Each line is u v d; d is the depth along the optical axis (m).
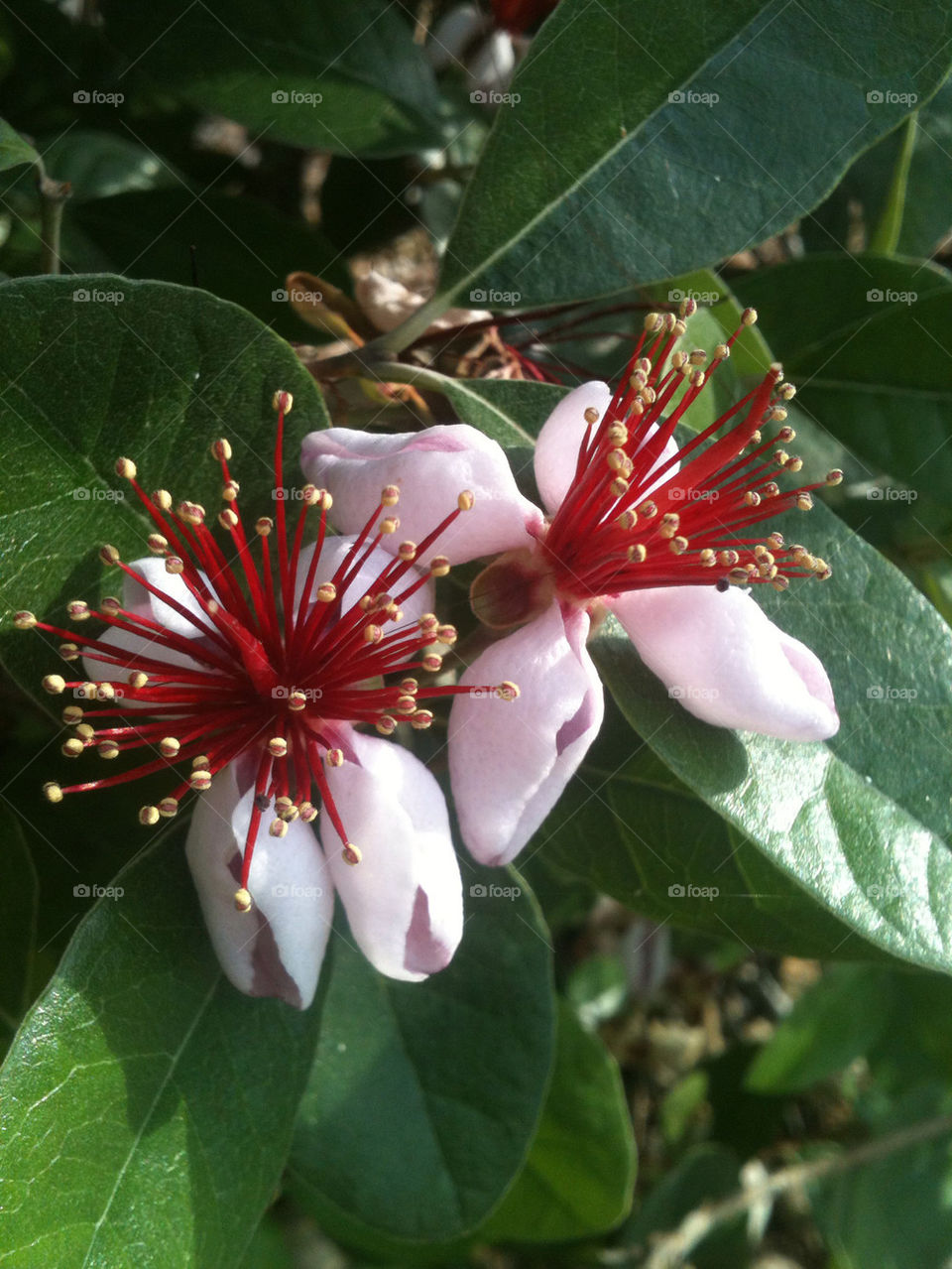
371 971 0.13
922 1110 0.23
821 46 0.12
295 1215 0.24
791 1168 0.23
